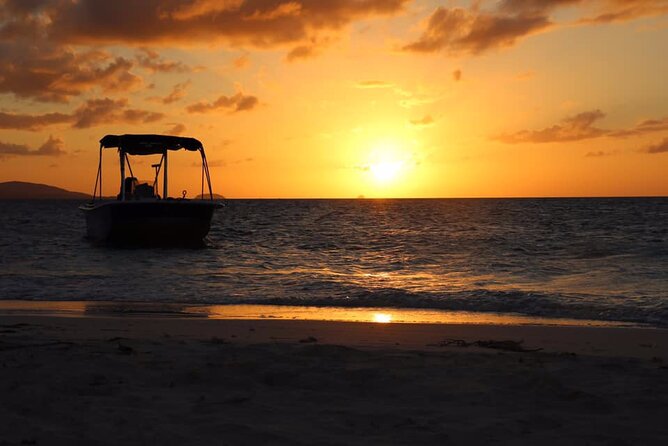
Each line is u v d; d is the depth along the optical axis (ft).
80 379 19.10
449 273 71.36
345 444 13.46
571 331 33.55
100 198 109.91
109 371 20.31
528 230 151.74
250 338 29.78
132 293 53.31
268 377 19.80
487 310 44.83
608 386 18.93
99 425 14.55
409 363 22.08
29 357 22.41
